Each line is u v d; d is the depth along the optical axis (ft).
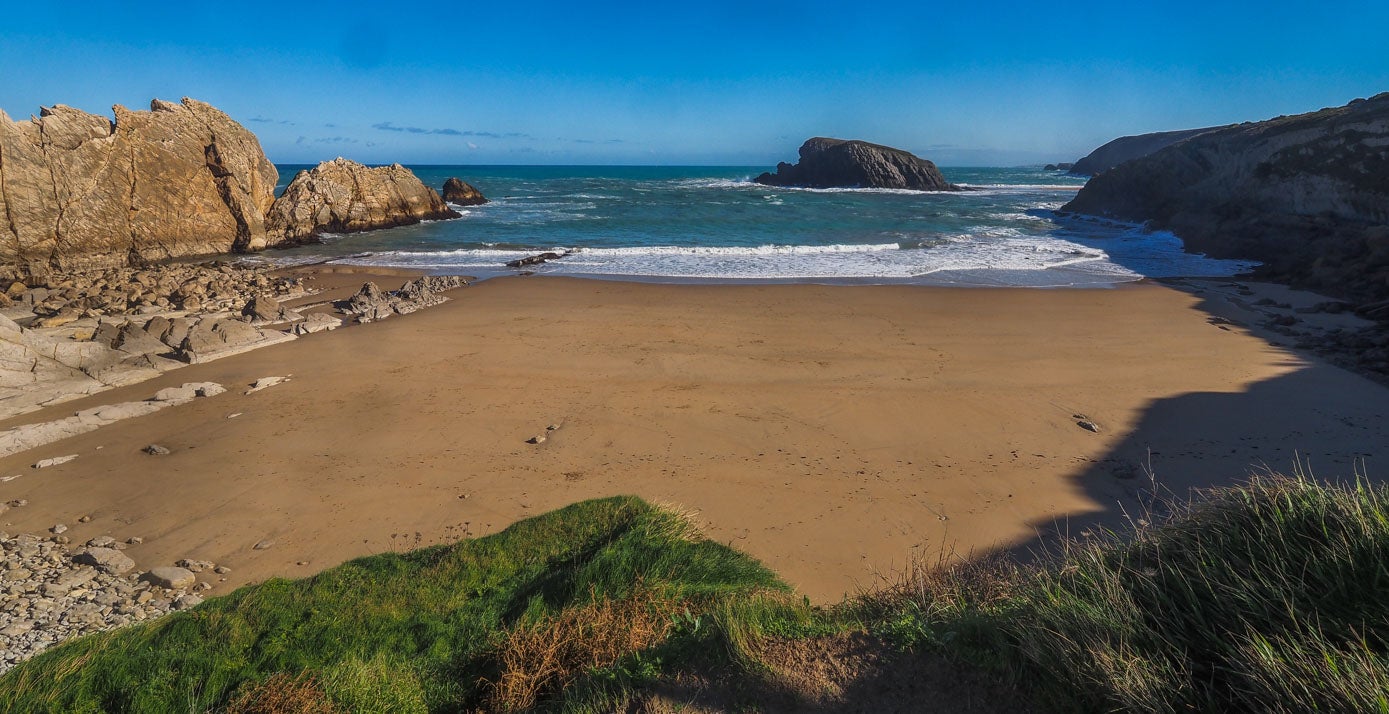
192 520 30.53
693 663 13.69
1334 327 58.80
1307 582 12.14
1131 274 86.84
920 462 35.45
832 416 41.32
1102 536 28.02
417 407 42.93
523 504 31.65
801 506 31.27
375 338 57.67
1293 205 107.14
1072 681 11.52
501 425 40.24
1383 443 35.81
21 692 16.83
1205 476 33.19
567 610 19.20
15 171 87.35
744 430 39.45
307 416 41.63
